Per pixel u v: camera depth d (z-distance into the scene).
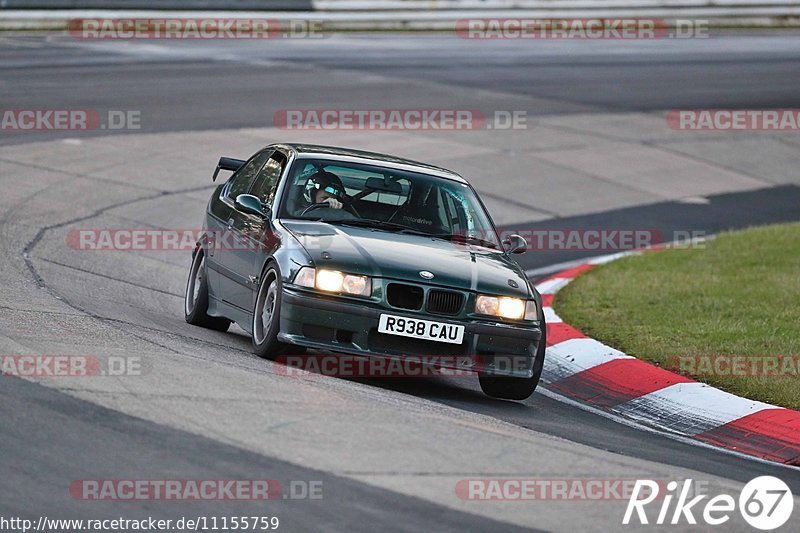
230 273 27.44
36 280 31.09
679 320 33.28
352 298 23.25
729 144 72.88
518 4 114.38
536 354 24.55
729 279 39.78
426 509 15.30
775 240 48.50
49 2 93.88
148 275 36.28
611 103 80.38
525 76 87.81
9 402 17.88
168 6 99.06
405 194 26.92
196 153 56.34
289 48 93.44
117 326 25.61
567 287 38.88
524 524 15.25
